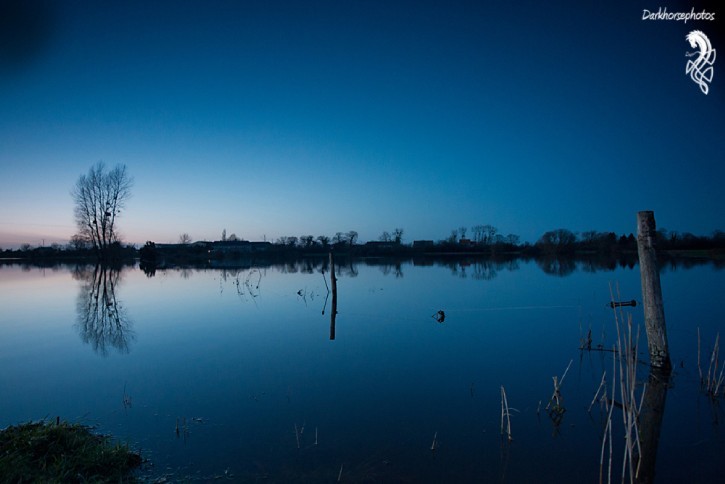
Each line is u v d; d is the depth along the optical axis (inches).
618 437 278.4
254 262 2866.6
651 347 396.8
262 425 292.0
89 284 1294.3
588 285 1127.6
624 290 1007.6
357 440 271.0
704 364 418.6
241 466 240.7
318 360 450.0
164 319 702.5
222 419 301.7
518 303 838.5
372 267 2113.7
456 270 1793.8
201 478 228.8
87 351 493.0
